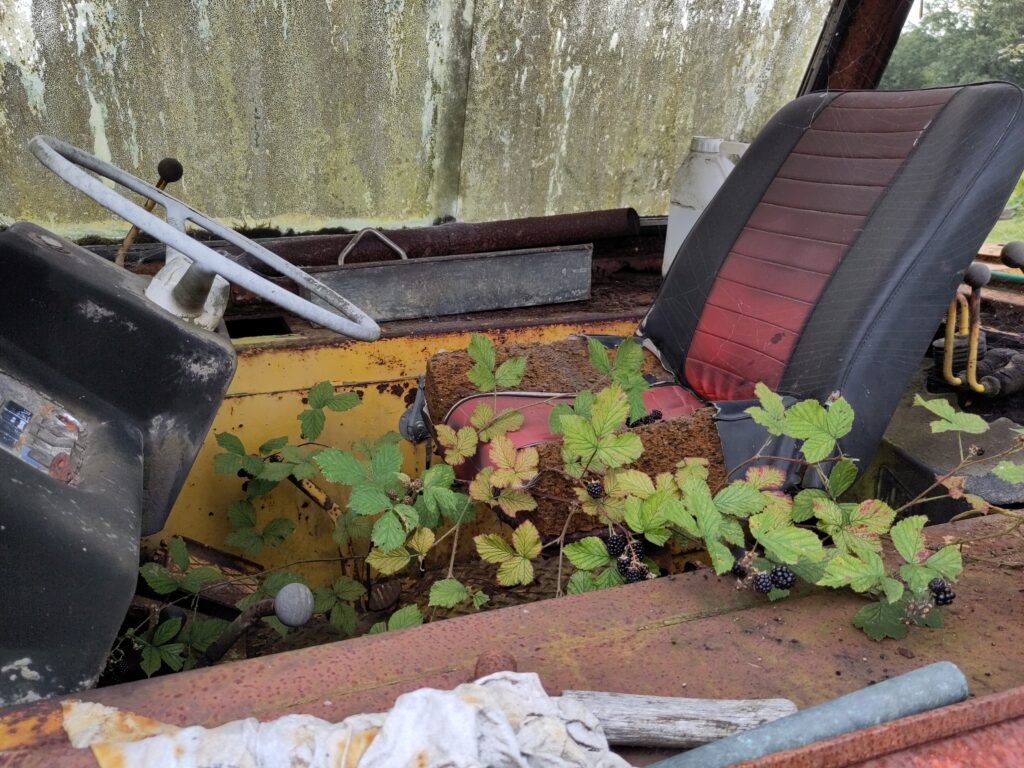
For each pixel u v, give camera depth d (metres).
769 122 1.93
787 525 1.13
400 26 2.60
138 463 1.12
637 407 1.57
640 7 2.79
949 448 1.74
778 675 0.95
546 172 3.03
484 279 2.41
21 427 1.06
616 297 2.69
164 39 2.41
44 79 2.33
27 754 0.74
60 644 0.90
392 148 2.79
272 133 2.63
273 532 1.93
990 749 0.75
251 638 1.89
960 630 1.05
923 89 1.68
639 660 0.97
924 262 1.49
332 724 0.76
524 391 1.72
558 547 1.54
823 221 1.67
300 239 2.54
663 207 3.28
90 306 1.16
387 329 2.19
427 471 1.45
